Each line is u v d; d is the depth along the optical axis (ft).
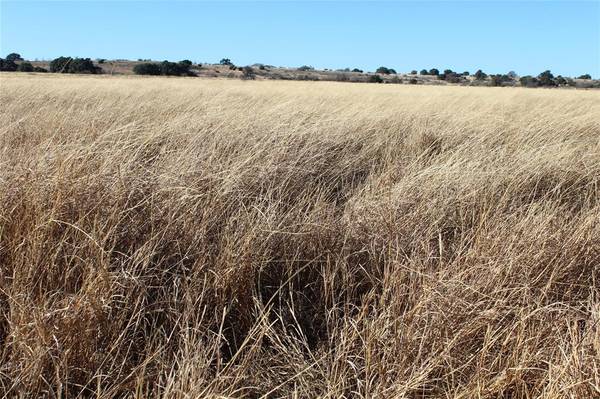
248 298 8.80
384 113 28.40
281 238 10.21
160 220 10.02
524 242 9.79
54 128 17.49
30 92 32.09
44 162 11.18
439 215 11.91
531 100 43.52
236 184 11.94
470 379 6.79
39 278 8.01
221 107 24.25
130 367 7.18
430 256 9.53
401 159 18.06
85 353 6.99
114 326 7.50
